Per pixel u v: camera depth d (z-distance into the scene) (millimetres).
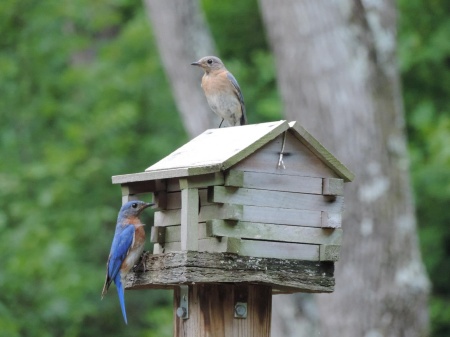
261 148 8688
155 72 23875
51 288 19250
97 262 22188
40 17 22406
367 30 14914
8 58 22328
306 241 8758
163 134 23906
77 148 21625
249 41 25328
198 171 8477
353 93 14781
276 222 8672
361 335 14516
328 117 14852
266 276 8586
